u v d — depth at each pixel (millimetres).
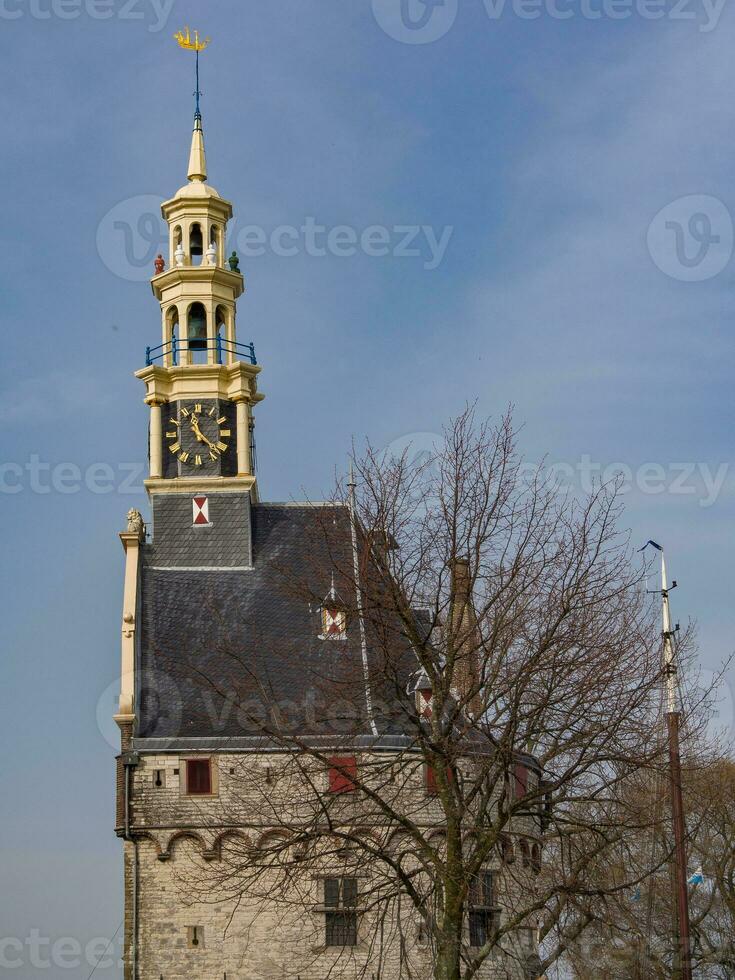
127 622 73562
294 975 66250
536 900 50844
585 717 46844
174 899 68250
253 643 74375
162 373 82625
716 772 64562
